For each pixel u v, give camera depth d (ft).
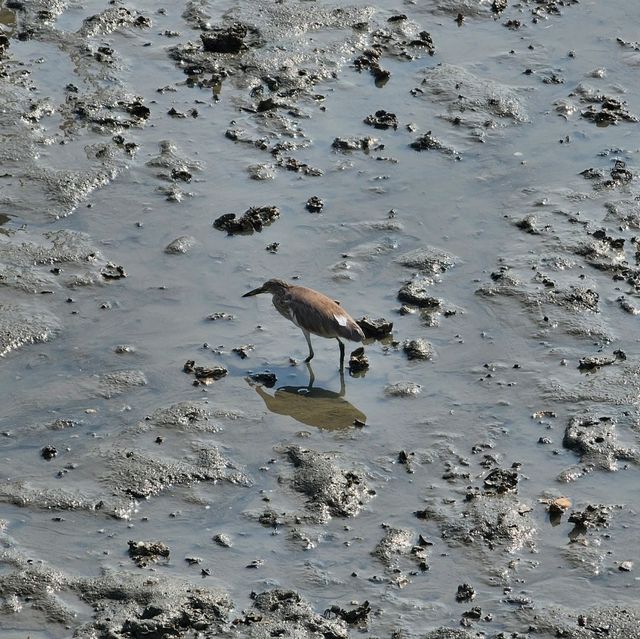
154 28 75.36
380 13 78.38
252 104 68.39
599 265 56.59
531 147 66.33
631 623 38.04
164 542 41.01
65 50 72.28
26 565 39.50
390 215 60.18
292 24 75.82
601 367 50.21
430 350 51.13
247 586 39.24
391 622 38.04
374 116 67.72
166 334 51.65
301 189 61.93
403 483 44.09
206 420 46.65
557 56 75.31
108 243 57.16
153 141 64.69
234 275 55.52
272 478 44.09
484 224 59.77
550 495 43.57
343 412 47.65
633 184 62.90
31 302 52.75
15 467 44.06
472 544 41.29
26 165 61.82
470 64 73.67
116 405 47.39
